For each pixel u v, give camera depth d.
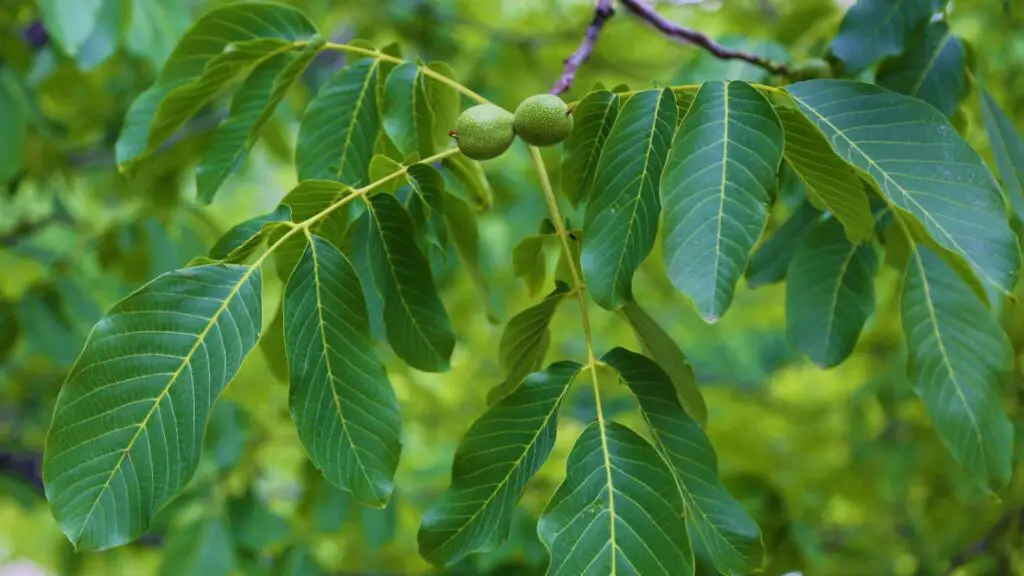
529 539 1.41
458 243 1.13
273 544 1.48
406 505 1.71
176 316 0.98
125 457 0.96
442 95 1.13
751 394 2.57
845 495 1.86
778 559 1.50
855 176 1.01
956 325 1.12
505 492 1.01
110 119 2.09
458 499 1.01
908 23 1.17
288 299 1.00
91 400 0.96
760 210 0.97
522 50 2.09
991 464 1.12
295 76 1.13
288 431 1.71
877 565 1.82
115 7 1.36
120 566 1.98
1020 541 1.61
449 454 1.99
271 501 2.21
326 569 1.66
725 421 1.88
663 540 0.97
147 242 1.67
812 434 2.18
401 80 1.12
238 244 1.03
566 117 1.05
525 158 2.33
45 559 2.79
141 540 1.92
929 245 1.10
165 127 1.15
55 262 1.75
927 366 1.12
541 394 1.02
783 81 1.21
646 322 1.05
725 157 0.98
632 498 0.98
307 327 1.00
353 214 1.09
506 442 1.01
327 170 1.14
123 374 0.97
